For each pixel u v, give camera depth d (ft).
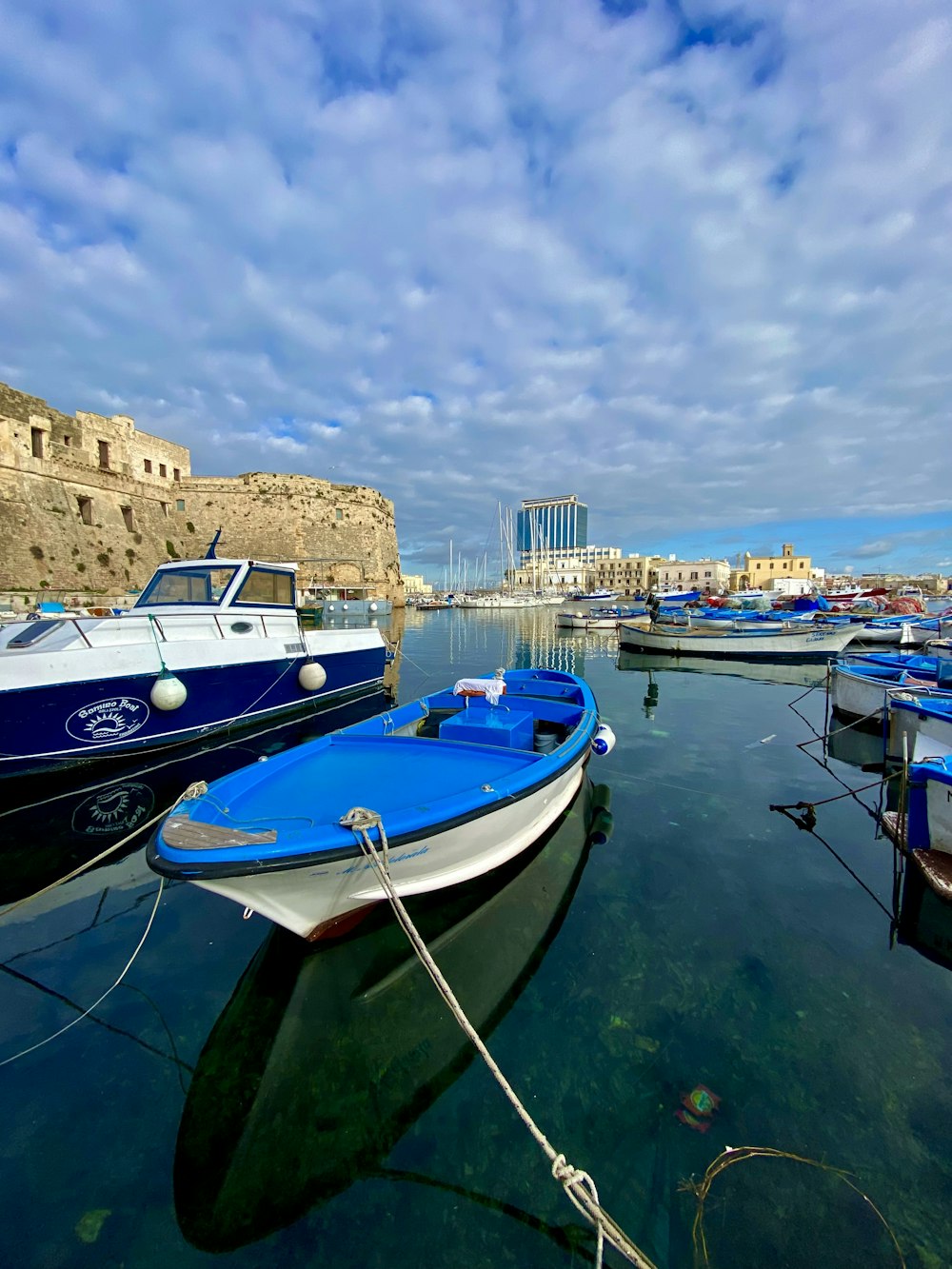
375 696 45.06
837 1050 9.73
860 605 116.47
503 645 84.48
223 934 13.23
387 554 172.86
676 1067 9.43
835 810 20.16
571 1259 6.89
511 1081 9.24
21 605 81.25
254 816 12.27
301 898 10.84
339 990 11.23
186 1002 10.98
